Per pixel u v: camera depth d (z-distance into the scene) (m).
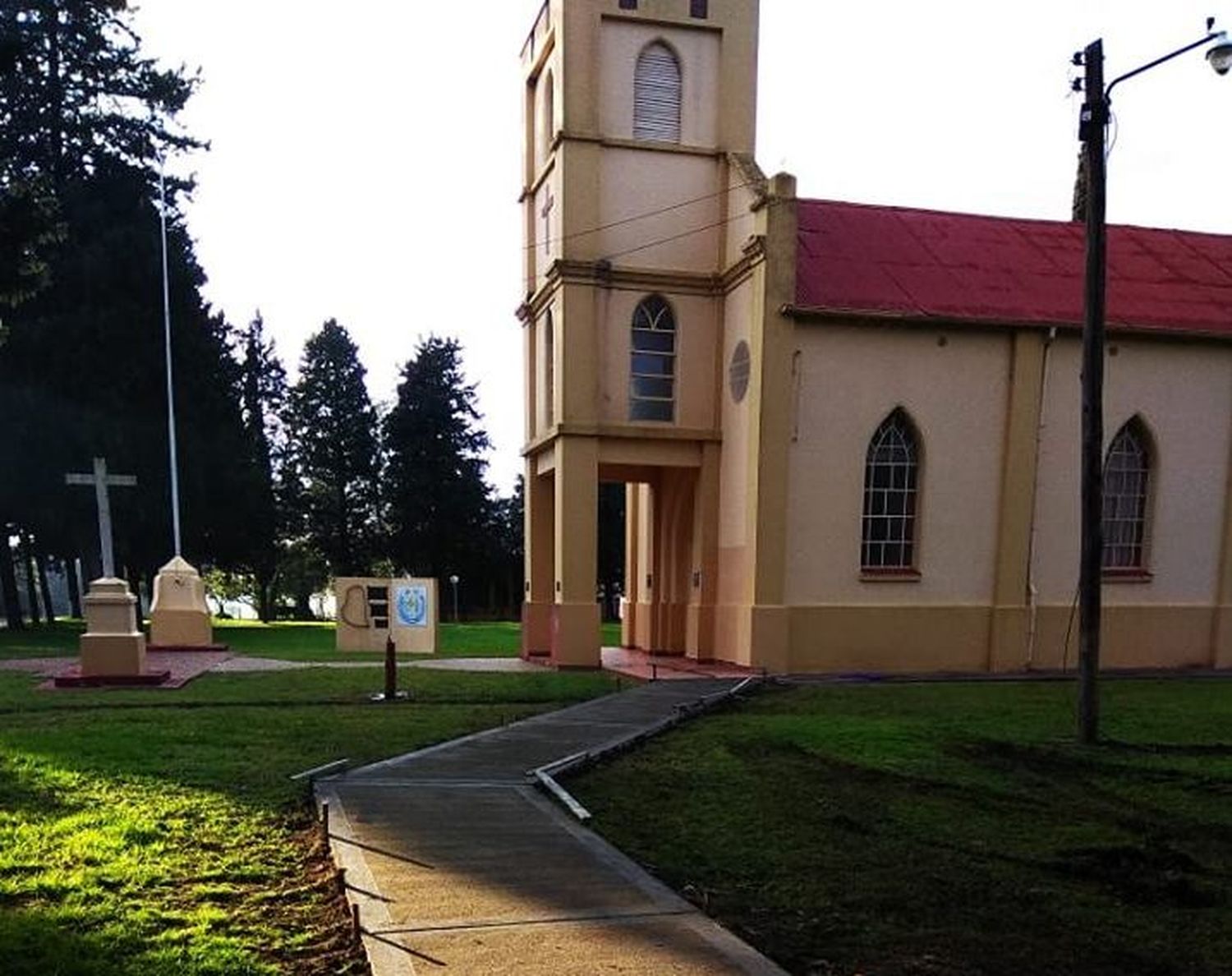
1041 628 20.09
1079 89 12.10
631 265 20.78
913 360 19.66
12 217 15.73
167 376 33.00
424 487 55.72
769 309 18.78
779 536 18.86
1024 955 5.19
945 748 10.88
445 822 7.51
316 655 23.56
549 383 22.02
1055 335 20.08
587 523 20.06
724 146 21.16
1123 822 8.05
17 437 31.69
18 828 7.06
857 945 5.26
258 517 38.91
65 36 34.22
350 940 5.16
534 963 4.80
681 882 6.26
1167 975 5.01
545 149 22.52
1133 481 21.27
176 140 36.81
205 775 9.05
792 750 10.77
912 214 22.97
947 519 19.89
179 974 4.63
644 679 17.45
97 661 16.80
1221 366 21.33
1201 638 21.20
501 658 22.27
